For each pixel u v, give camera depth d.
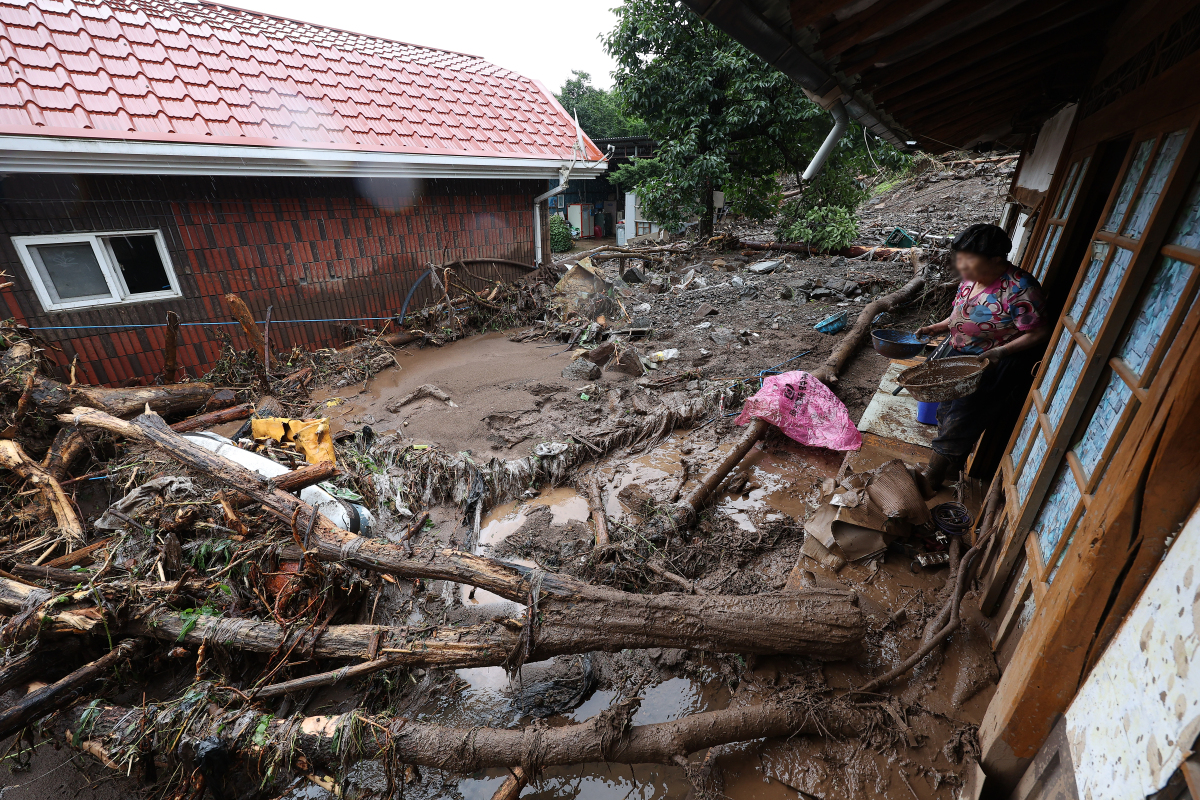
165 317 6.85
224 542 3.44
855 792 2.31
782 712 2.54
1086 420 2.21
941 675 2.71
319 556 3.15
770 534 3.96
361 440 5.36
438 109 9.43
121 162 5.92
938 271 9.95
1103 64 3.06
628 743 2.44
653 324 9.32
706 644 2.71
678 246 15.02
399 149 8.15
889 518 3.37
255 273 7.53
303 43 8.91
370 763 2.70
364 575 3.58
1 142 5.12
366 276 8.68
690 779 2.40
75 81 6.12
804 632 2.72
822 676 2.79
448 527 4.44
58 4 6.70
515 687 3.04
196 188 6.79
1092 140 3.07
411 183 8.79
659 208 15.23
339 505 3.92
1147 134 2.17
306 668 3.14
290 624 2.88
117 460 4.96
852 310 9.49
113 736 2.50
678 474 4.89
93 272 6.31
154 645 3.10
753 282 11.57
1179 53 1.93
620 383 6.82
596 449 5.25
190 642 2.90
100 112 6.03
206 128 6.69
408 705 2.99
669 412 5.71
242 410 6.13
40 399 4.87
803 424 4.97
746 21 2.28
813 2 2.08
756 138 13.83
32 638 2.77
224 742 2.43
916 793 2.28
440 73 10.25
